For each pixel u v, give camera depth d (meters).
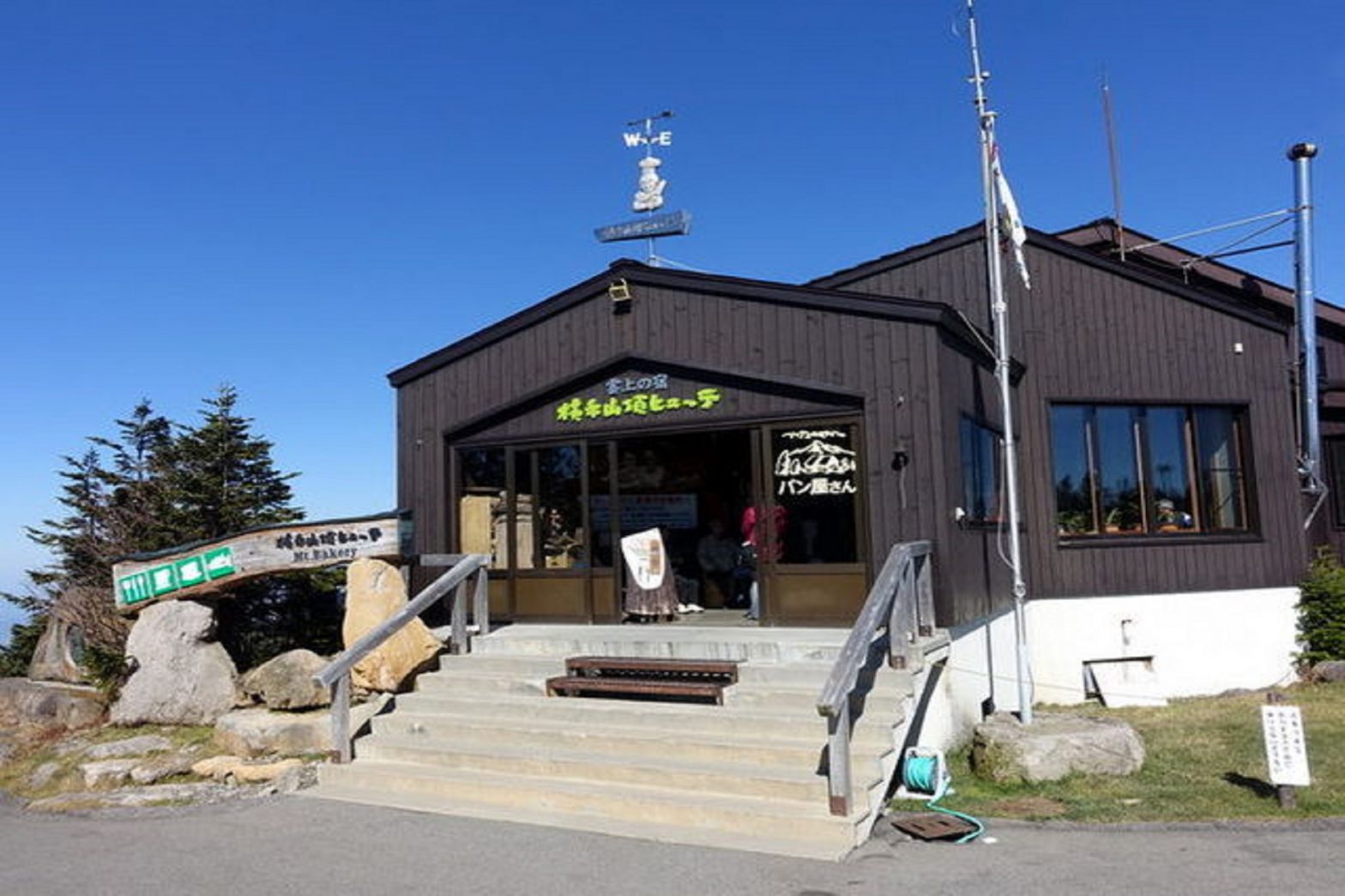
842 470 9.91
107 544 17.95
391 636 9.35
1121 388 12.91
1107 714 11.05
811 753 7.05
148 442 21.22
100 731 10.43
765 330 10.36
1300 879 5.42
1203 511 13.12
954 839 6.36
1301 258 13.54
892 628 7.99
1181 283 13.24
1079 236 15.23
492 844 6.43
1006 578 11.53
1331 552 13.76
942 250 13.19
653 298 10.96
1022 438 12.61
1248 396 13.30
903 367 9.65
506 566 11.52
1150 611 12.66
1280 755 6.88
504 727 8.16
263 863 6.22
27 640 17.77
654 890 5.53
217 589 11.13
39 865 6.35
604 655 9.39
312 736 9.05
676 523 12.10
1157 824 6.54
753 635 9.38
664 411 10.80
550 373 11.42
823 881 5.61
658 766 7.22
